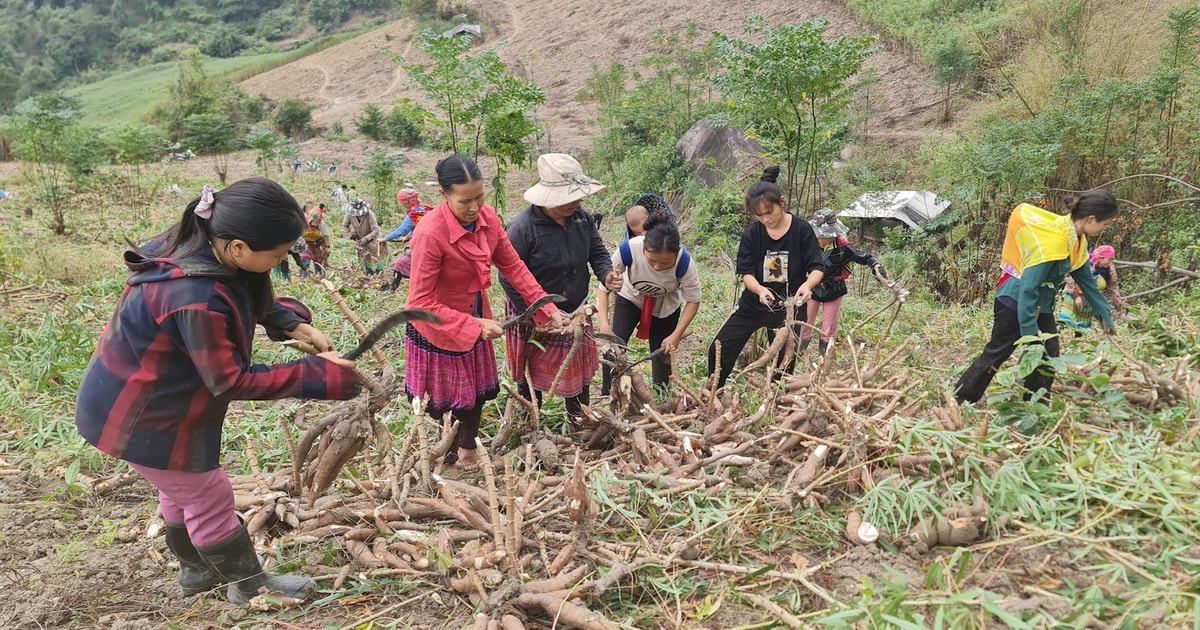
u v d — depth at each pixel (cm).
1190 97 1224
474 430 443
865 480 363
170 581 352
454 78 1095
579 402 465
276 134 3722
